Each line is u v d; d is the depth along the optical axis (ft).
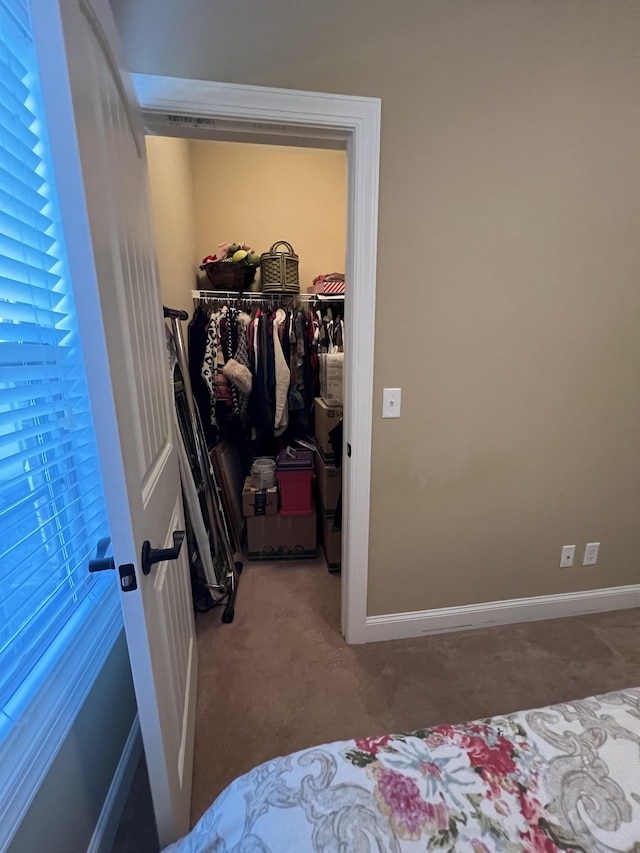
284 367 8.50
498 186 4.58
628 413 5.70
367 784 2.01
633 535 6.24
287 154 9.70
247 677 5.08
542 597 6.19
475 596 5.95
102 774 3.29
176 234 7.26
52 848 2.51
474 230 4.65
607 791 2.00
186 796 3.42
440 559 5.68
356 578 5.45
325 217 10.18
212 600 6.42
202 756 4.11
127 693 3.91
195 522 5.98
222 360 8.32
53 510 2.93
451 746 2.26
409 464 5.24
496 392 5.23
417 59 4.09
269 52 3.81
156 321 3.77
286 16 3.77
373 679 5.08
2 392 2.35
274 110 3.90
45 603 2.83
